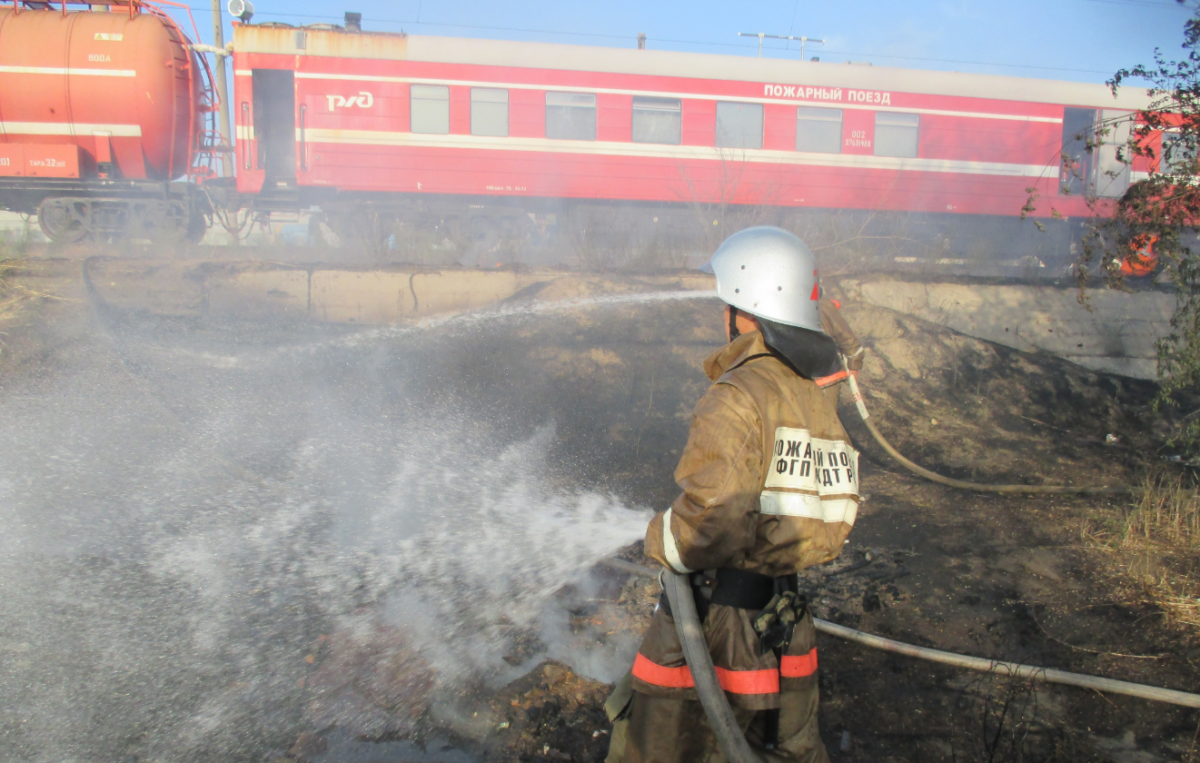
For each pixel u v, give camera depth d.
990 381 7.43
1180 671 2.94
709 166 12.73
